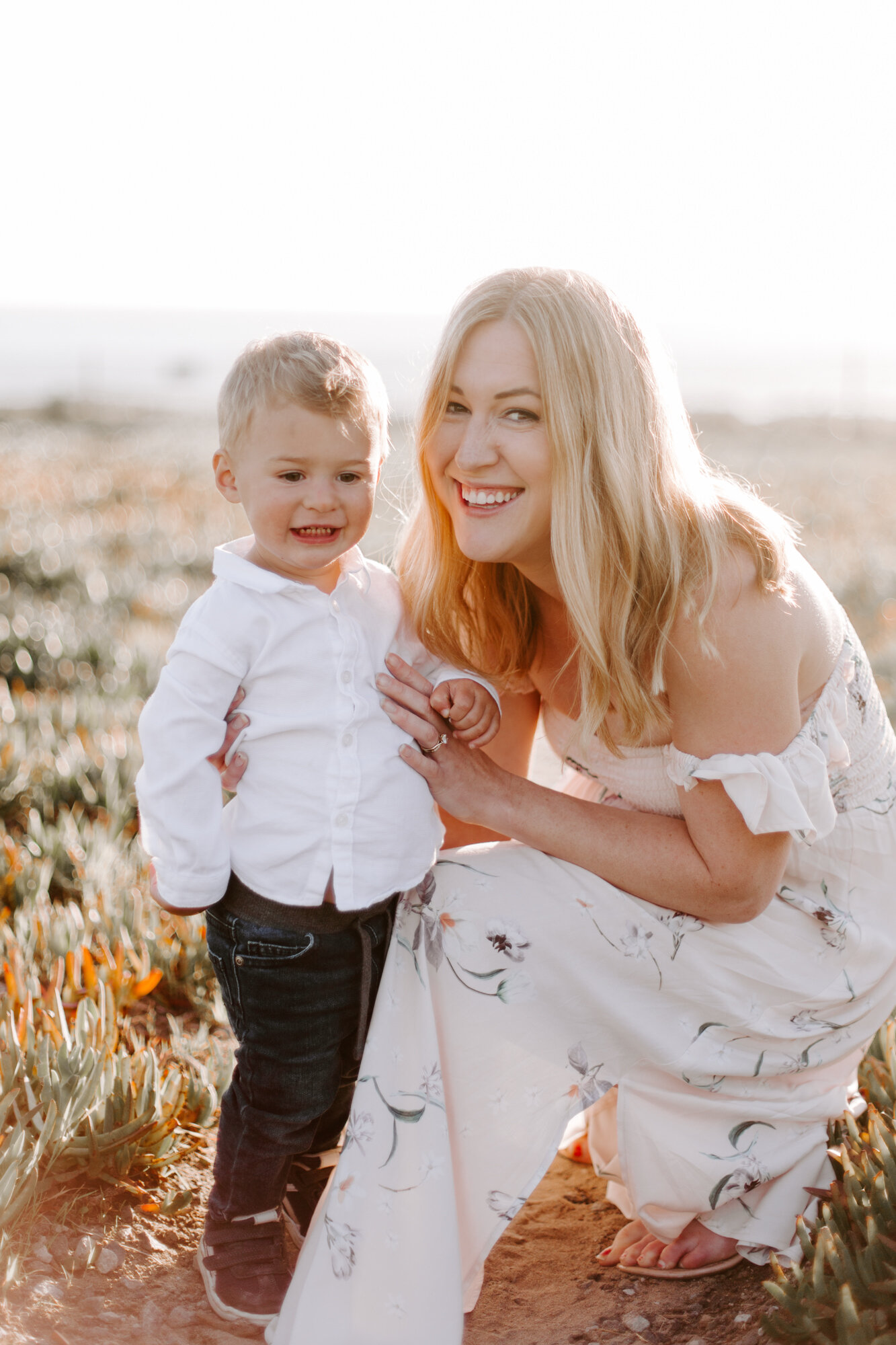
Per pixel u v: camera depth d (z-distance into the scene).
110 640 7.29
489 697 2.29
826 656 2.30
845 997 2.34
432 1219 2.09
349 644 2.13
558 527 2.16
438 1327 2.06
